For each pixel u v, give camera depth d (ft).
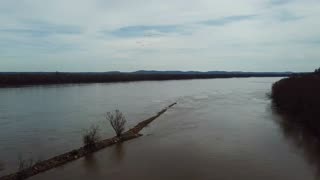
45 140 98.89
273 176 67.46
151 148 88.63
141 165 74.84
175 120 133.90
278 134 104.47
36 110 168.14
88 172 70.69
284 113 149.28
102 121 131.54
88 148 86.74
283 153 83.30
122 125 104.58
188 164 75.25
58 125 123.65
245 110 161.79
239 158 79.25
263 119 133.39
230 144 92.12
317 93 145.18
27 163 75.56
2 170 71.97
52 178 67.41
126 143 94.38
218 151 85.25
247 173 69.21
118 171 71.20
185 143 93.45
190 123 125.90
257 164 74.79
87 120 134.62
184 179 66.39
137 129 112.98
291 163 75.46
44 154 83.97
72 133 108.37
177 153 83.76
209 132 108.17
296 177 66.90
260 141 95.45
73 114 152.97
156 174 69.26
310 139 97.60
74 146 91.15
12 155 83.41
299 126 117.29
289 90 177.17
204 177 67.21
